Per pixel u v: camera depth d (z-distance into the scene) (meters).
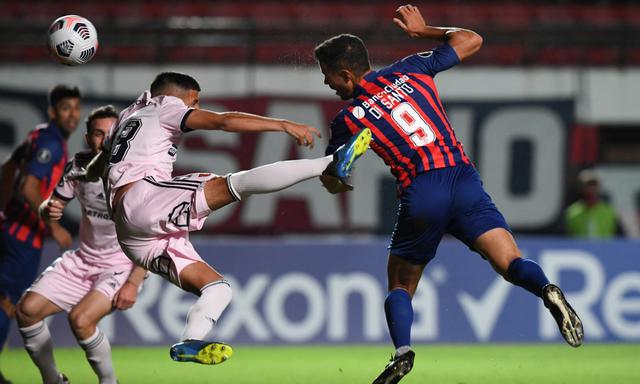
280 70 43.88
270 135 42.81
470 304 34.47
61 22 19.02
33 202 22.98
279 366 27.25
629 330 34.94
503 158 44.69
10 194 25.20
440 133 17.17
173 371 25.97
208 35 45.84
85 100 42.91
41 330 19.52
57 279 19.61
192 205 15.75
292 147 43.00
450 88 44.84
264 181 15.62
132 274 19.53
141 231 15.82
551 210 44.50
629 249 35.19
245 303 33.94
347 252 34.44
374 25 46.78
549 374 24.88
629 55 48.84
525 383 22.83
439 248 34.62
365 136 16.12
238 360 29.08
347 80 17.52
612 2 57.91
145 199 15.72
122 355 30.81
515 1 57.81
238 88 43.78
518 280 16.30
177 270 15.99
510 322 34.56
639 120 45.97
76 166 19.73
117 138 16.48
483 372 25.39
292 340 33.97
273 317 34.00
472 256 34.62
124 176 15.99
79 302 19.11
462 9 57.41
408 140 17.06
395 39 46.22
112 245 19.69
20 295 24.28
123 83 43.44
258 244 34.19
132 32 45.25
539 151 44.62
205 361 14.50
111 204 16.20
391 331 17.19
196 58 47.38
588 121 45.94
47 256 33.75
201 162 42.53
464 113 44.72
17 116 42.59
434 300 34.41
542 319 34.69
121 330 33.41
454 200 16.89
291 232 42.88
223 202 15.88
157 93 17.22
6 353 32.00
